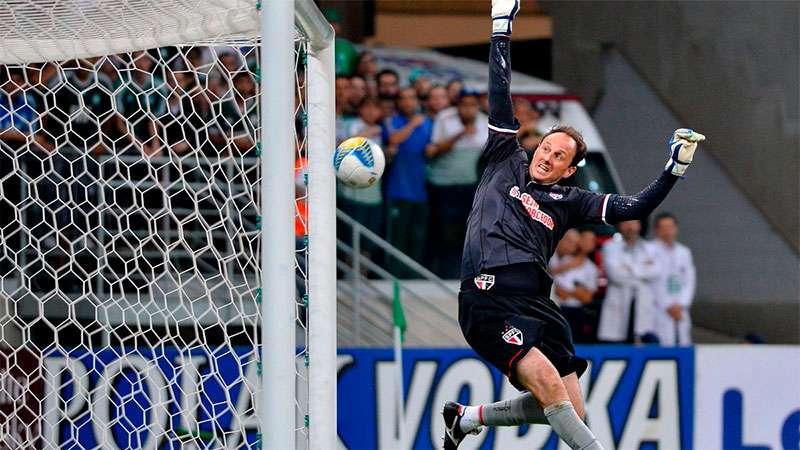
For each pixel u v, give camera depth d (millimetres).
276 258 13344
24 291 31453
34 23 16578
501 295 16172
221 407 29141
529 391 16797
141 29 16828
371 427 33031
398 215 36219
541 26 39562
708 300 39406
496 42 16812
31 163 30969
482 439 33469
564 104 37656
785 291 39375
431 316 35969
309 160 16094
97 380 29297
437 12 38375
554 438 33625
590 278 35656
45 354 29453
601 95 39625
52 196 31484
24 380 29047
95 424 26250
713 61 40094
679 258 36125
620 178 39656
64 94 30516
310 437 15734
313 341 15875
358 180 15477
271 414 13211
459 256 36469
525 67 39562
